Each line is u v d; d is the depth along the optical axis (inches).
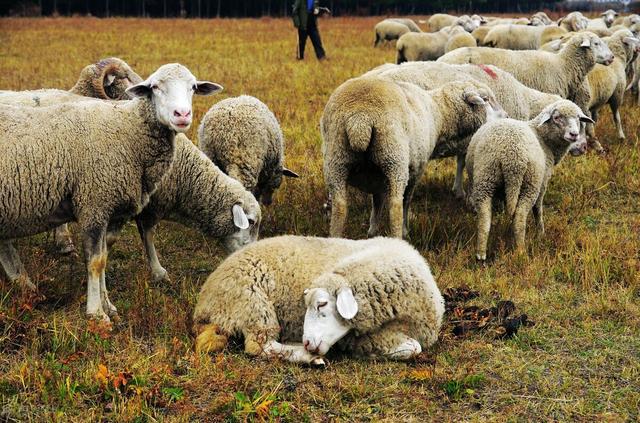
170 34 1162.0
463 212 328.8
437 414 169.6
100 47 938.7
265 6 2153.1
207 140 296.8
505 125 271.4
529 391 179.6
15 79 633.6
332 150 264.7
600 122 490.0
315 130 454.0
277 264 200.1
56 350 195.9
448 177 378.9
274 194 346.0
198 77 662.5
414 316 196.1
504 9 2503.7
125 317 222.2
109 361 188.9
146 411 167.2
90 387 175.9
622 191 350.6
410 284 195.2
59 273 259.8
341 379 183.0
